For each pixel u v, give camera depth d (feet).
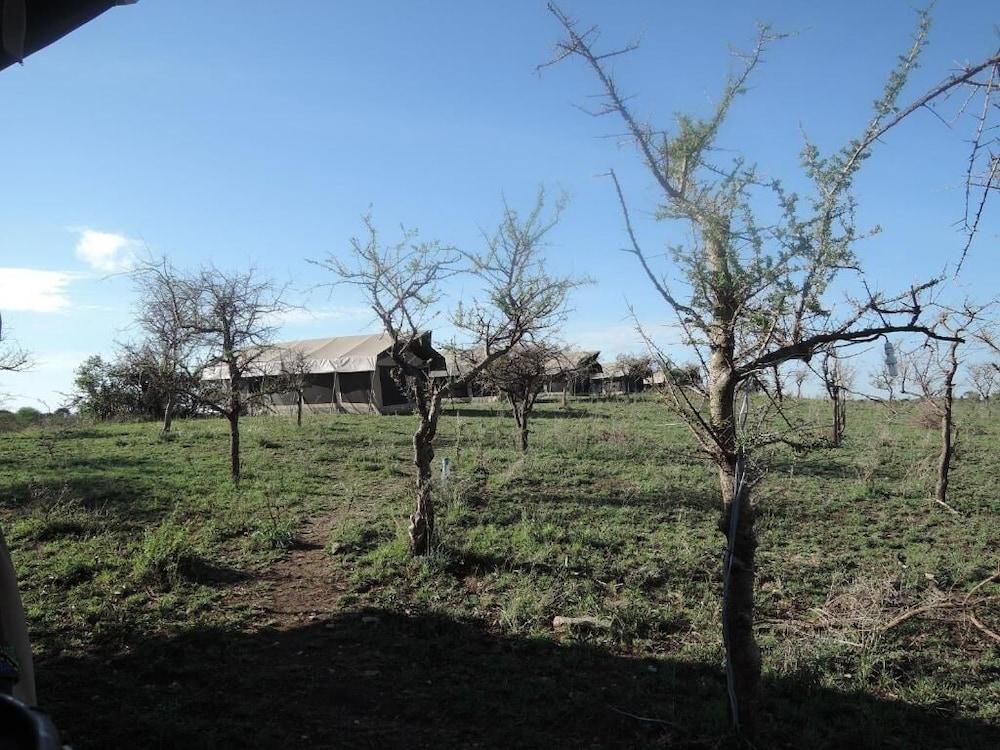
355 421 83.56
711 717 15.51
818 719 15.93
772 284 13.29
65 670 17.65
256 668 18.26
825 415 60.95
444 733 15.23
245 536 30.48
